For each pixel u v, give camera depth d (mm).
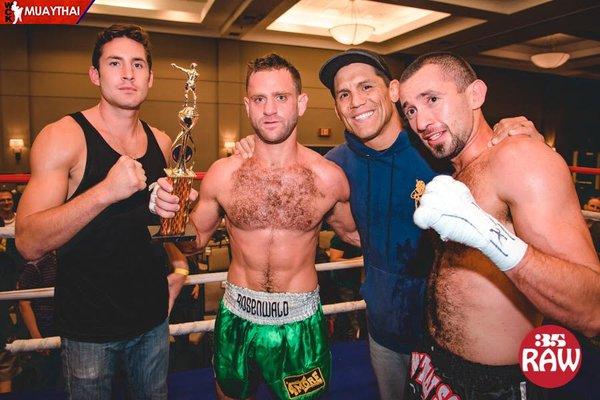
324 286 3752
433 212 959
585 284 929
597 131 13695
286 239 1586
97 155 1458
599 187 10836
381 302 1703
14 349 1871
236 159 1660
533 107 12656
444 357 1250
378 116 1604
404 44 9820
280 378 1587
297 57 10031
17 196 4617
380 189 1665
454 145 1237
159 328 1655
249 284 1620
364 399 2225
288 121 1521
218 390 1688
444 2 6668
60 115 8547
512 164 1079
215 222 1747
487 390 1167
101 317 1479
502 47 10336
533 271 931
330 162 1710
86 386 1483
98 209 1253
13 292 1893
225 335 1643
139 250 1543
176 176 1298
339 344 2742
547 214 1000
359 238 1927
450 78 1221
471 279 1196
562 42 10695
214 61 9500
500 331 1165
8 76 8086
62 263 1477
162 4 8273
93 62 1527
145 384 1646
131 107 1522
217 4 7309
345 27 7371
